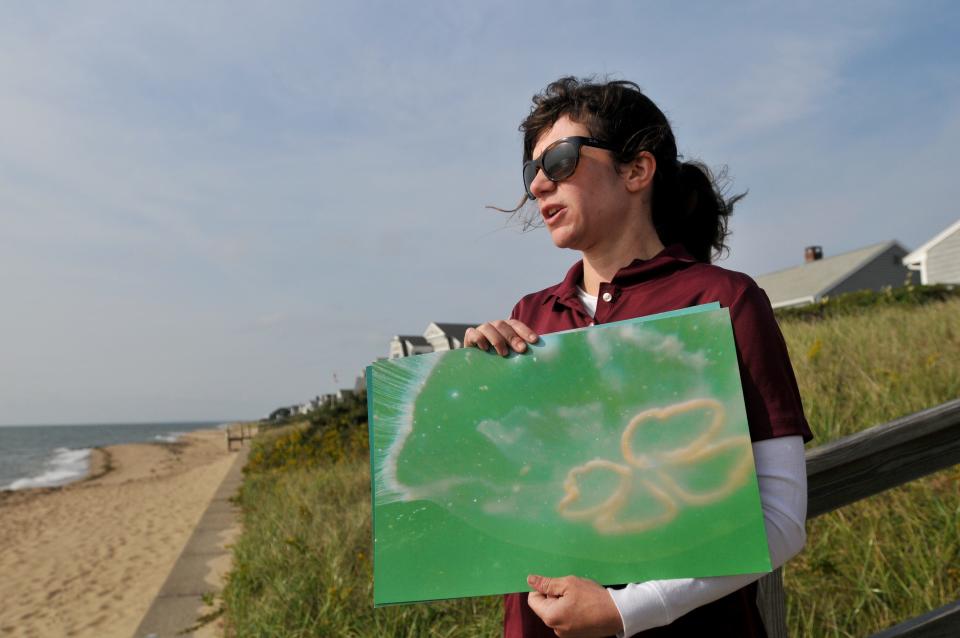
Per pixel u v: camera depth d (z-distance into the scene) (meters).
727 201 1.56
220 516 9.20
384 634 3.24
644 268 1.22
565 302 1.35
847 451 1.46
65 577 8.14
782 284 30.14
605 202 1.26
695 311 1.05
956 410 1.47
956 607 1.46
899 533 2.70
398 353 45.12
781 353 1.08
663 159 1.32
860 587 2.38
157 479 23.33
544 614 0.98
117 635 5.57
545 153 1.28
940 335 5.61
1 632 6.07
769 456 1.02
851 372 4.81
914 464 1.51
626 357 1.07
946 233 20.70
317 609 3.87
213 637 4.24
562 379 1.10
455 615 3.36
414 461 1.16
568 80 1.35
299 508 6.51
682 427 1.01
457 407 1.16
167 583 5.54
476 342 1.17
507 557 1.07
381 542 1.14
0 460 49.00
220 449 47.16
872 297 12.11
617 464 1.04
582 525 1.04
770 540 0.97
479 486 1.11
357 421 14.35
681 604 0.95
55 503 17.59
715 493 0.97
